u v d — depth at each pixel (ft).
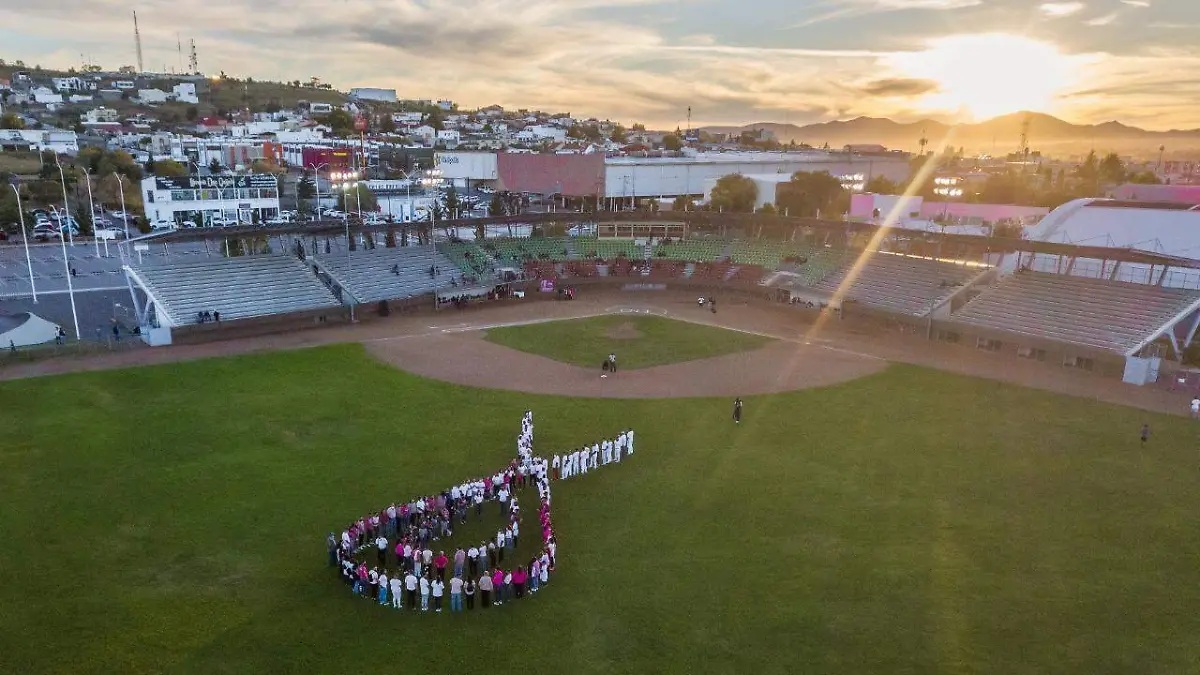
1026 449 174.19
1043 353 254.27
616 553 127.24
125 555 124.06
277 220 465.06
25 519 134.82
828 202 508.94
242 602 111.96
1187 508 144.97
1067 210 323.16
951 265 317.22
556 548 128.26
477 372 232.12
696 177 644.69
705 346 269.64
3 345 240.32
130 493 145.89
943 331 281.54
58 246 416.46
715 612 110.73
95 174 571.69
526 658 100.58
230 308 278.26
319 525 135.33
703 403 206.80
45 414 186.39
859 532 134.92
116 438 172.76
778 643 103.91
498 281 356.38
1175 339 244.83
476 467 161.89
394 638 104.68
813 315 322.34
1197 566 124.47
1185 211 286.66
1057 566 124.06
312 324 288.92
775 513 142.00
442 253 365.81
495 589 113.19
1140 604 113.60
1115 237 307.17
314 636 104.58
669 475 159.22
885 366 245.24
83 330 271.90
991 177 644.27
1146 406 205.98
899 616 110.11
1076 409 202.80
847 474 160.04
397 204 521.65
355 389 212.23
